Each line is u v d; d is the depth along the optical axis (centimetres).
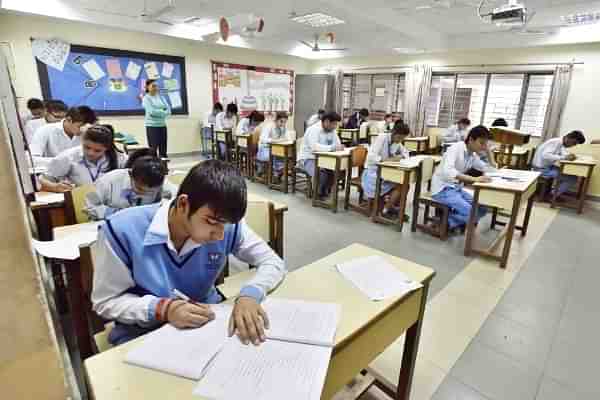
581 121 554
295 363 70
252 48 748
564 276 260
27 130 357
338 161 384
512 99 644
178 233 86
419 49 698
